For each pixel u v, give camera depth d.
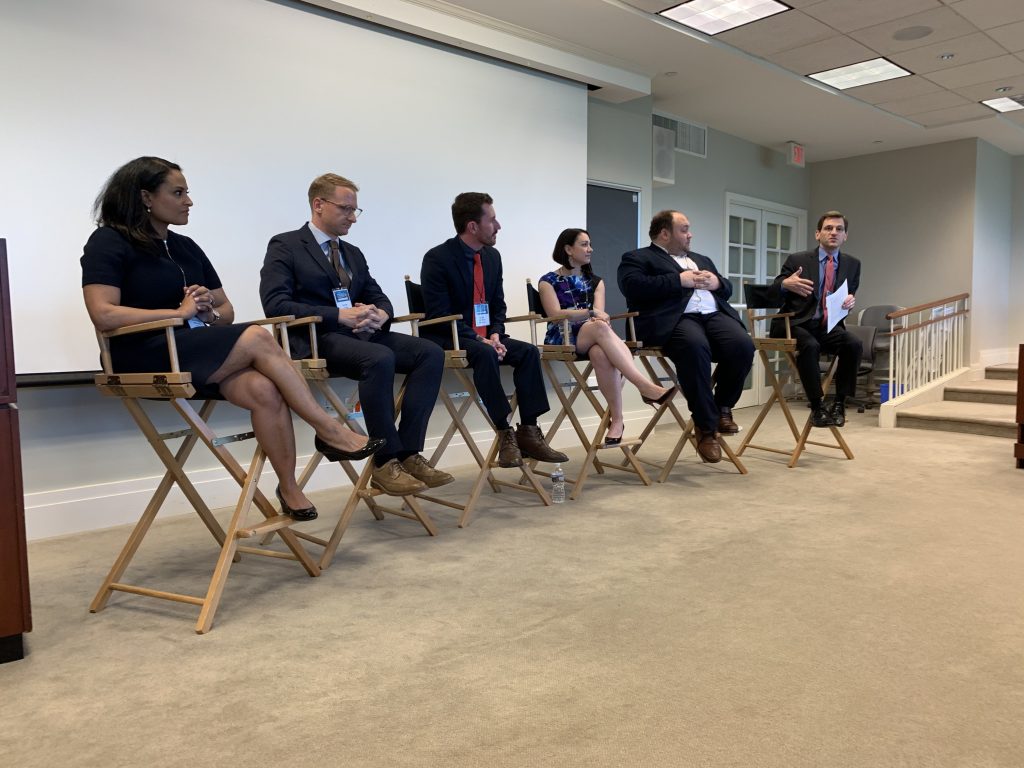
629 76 4.99
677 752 1.27
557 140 4.68
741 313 7.26
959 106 6.20
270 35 3.39
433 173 4.03
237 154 3.30
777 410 6.80
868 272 7.91
